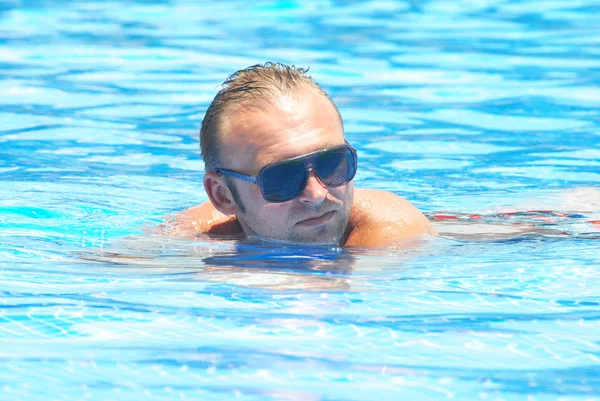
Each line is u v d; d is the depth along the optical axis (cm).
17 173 1741
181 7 4178
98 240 1288
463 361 798
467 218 1441
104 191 1617
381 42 3341
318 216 1211
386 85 2667
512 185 1684
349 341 848
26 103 2409
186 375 769
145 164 1845
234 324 897
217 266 1136
